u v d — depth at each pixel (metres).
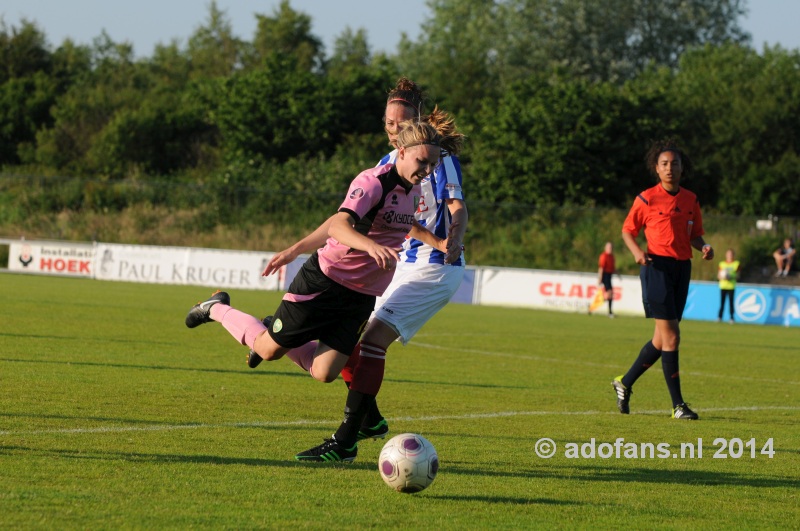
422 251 13.95
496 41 134.00
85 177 107.50
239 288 66.69
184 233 79.31
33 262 69.75
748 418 18.70
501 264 75.69
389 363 26.25
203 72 156.75
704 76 113.88
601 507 10.58
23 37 134.50
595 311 62.78
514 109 91.50
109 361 22.41
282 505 9.84
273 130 99.56
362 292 12.28
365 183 11.90
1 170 112.19
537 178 88.75
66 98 120.38
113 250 69.25
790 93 100.94
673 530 9.70
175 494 10.05
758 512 10.70
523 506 10.44
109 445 12.48
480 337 37.03
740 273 75.12
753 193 94.31
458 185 13.91
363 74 106.69
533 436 15.23
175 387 18.69
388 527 9.19
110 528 8.63
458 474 11.98
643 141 92.75
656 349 18.59
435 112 14.30
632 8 141.75
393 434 14.91
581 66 132.62
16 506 9.20
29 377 18.78
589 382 24.08
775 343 41.78
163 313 38.81
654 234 18.95
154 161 110.12
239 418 15.41
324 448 12.38
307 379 21.23
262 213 80.44
